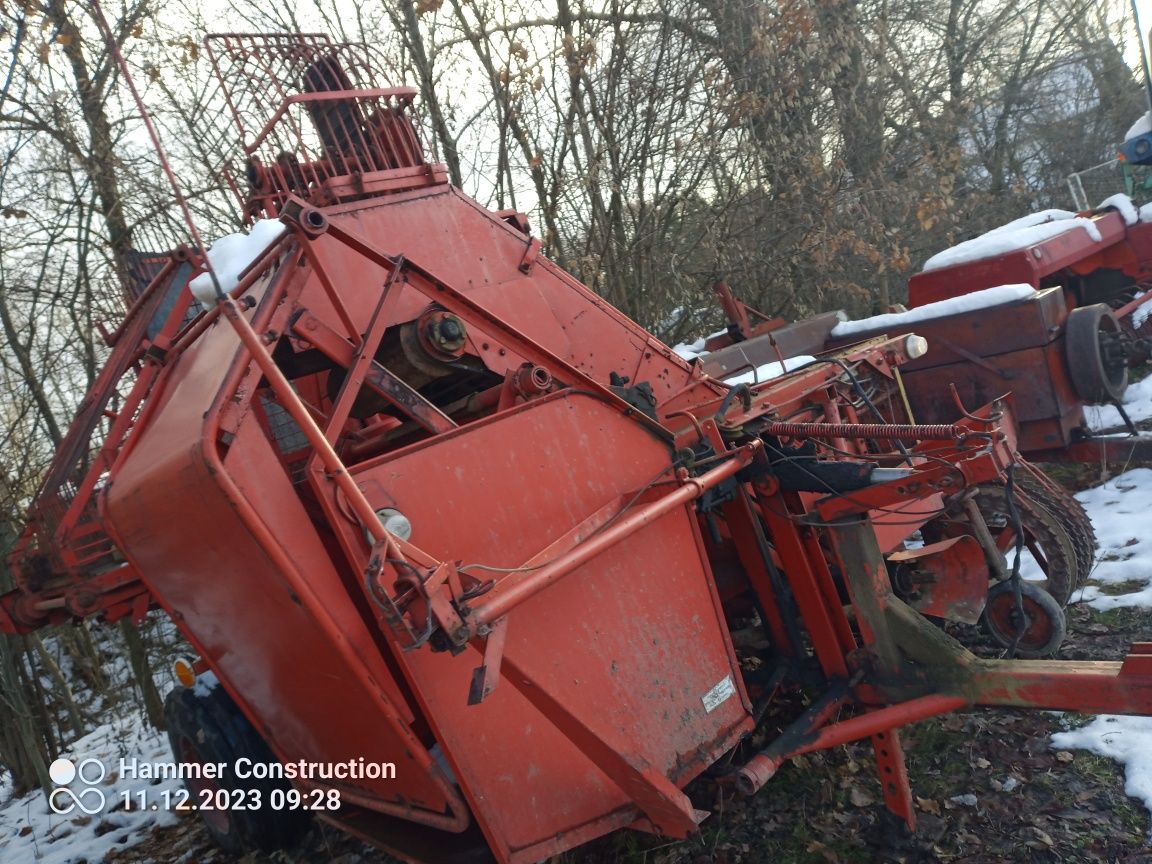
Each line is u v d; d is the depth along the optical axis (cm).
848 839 346
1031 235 675
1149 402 770
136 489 300
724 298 730
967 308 550
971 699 324
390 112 413
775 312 1012
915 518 429
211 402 274
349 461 375
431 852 328
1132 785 330
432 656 272
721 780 365
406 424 364
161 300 453
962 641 470
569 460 311
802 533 372
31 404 749
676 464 339
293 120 395
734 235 956
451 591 242
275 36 452
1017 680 314
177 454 275
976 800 346
